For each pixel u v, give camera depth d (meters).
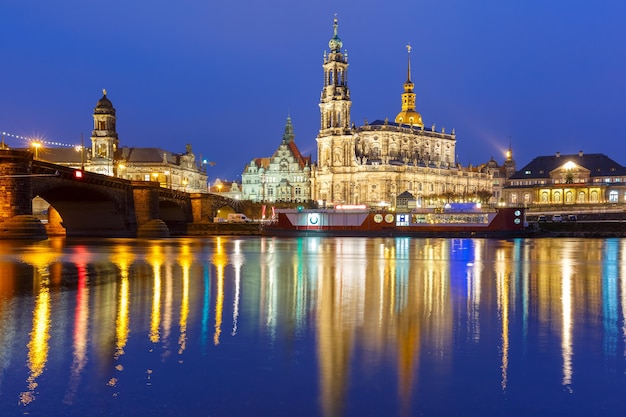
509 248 77.44
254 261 52.81
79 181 91.44
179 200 139.38
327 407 13.54
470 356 17.56
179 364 16.70
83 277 37.66
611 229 124.94
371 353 17.89
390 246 83.12
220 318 23.25
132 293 30.12
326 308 25.72
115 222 110.19
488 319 23.20
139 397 14.11
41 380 15.26
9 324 21.80
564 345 18.95
